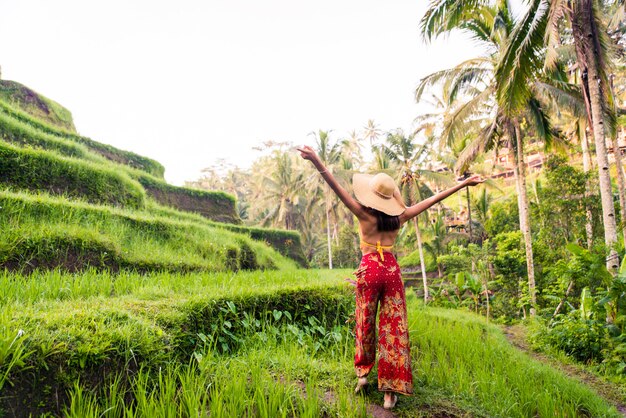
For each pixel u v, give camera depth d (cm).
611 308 843
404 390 328
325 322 549
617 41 1529
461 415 334
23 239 712
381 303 352
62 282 532
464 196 3747
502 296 1722
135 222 1039
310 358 418
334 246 3947
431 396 363
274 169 4197
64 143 1602
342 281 698
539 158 3769
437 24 1134
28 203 821
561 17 863
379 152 2450
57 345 276
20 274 595
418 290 2792
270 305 523
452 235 3009
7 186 1000
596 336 794
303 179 3669
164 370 338
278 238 2530
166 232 1096
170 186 2267
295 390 331
